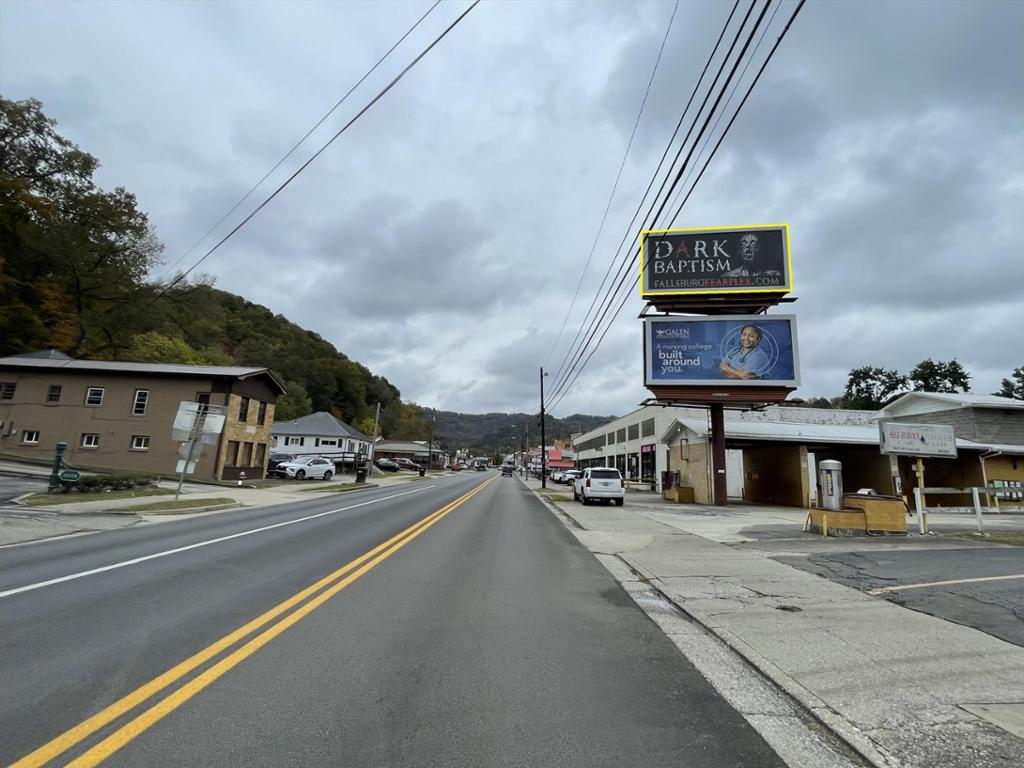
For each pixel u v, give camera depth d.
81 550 10.06
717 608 7.04
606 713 4.02
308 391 93.38
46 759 3.19
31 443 30.75
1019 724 3.87
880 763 3.36
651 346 27.02
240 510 18.97
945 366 57.12
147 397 31.39
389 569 8.93
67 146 43.50
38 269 43.44
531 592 7.75
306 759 3.28
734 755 3.47
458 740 3.56
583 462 98.31
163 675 4.45
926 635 5.88
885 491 27.92
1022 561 10.15
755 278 26.72
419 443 112.06
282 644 5.25
